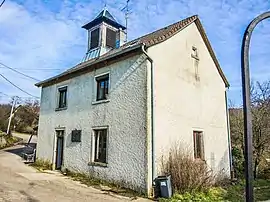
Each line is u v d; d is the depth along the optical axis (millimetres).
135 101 10680
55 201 7992
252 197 3186
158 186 9562
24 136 46156
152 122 10125
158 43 11117
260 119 15672
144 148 9922
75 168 13281
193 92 12656
